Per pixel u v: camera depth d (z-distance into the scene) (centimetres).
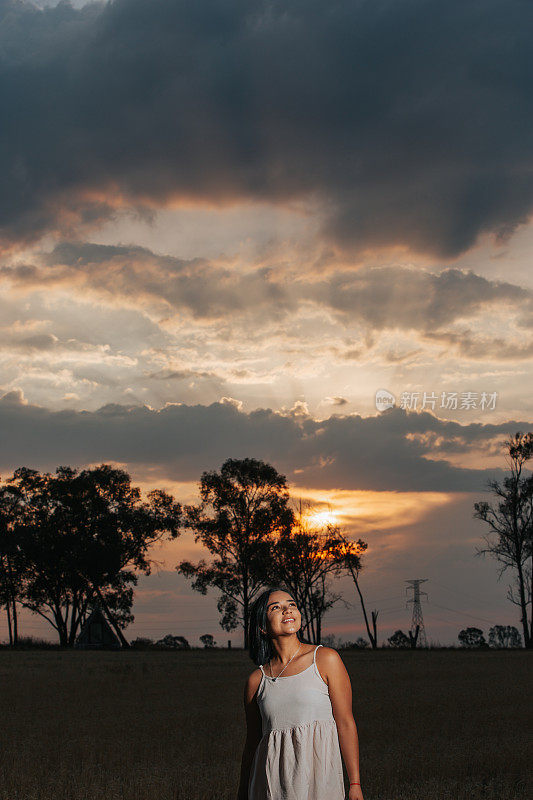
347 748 483
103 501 8656
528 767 1084
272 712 480
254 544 8412
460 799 894
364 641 8588
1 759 1184
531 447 7438
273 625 504
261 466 8569
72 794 944
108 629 8675
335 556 8319
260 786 475
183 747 1313
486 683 2708
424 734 1424
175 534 8706
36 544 8581
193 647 7894
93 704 2089
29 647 7688
